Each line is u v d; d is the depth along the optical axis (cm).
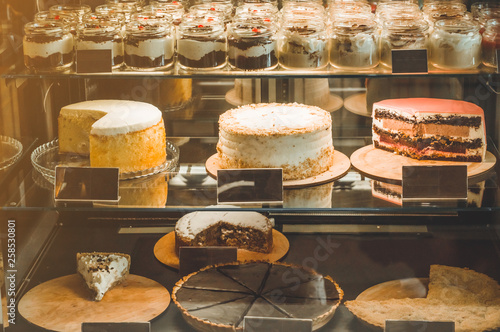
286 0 192
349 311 178
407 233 211
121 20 174
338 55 162
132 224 218
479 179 179
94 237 212
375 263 197
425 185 167
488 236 209
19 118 183
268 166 174
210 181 181
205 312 167
